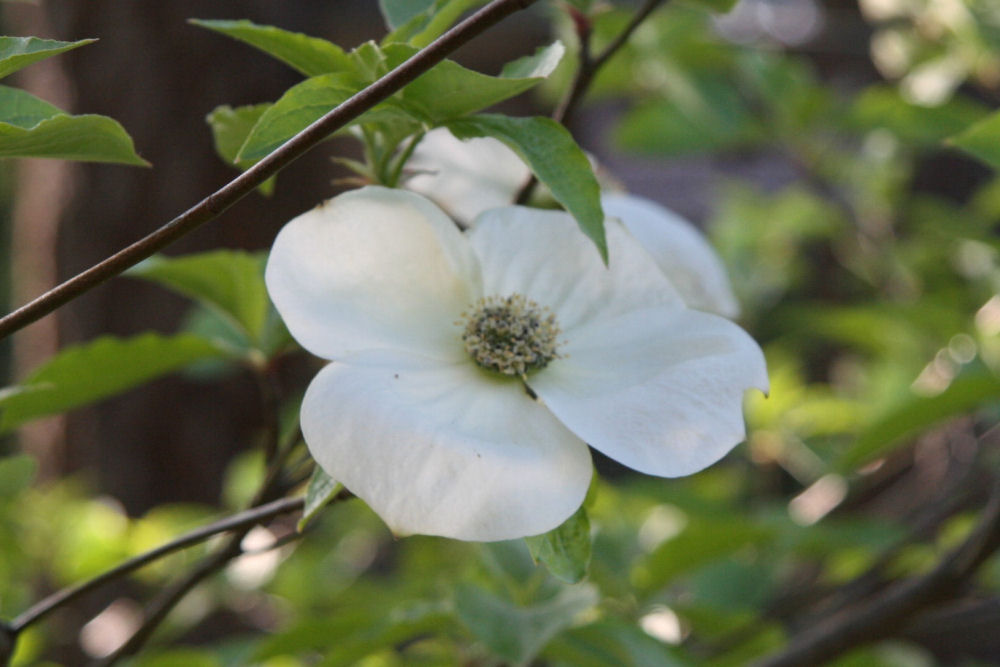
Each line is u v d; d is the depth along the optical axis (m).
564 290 0.76
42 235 1.44
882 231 1.42
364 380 0.72
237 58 1.38
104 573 0.77
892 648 1.04
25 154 0.73
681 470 0.72
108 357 0.84
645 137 1.31
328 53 0.74
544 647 0.84
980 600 0.97
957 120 1.15
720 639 0.95
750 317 1.45
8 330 0.70
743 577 1.07
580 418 0.73
